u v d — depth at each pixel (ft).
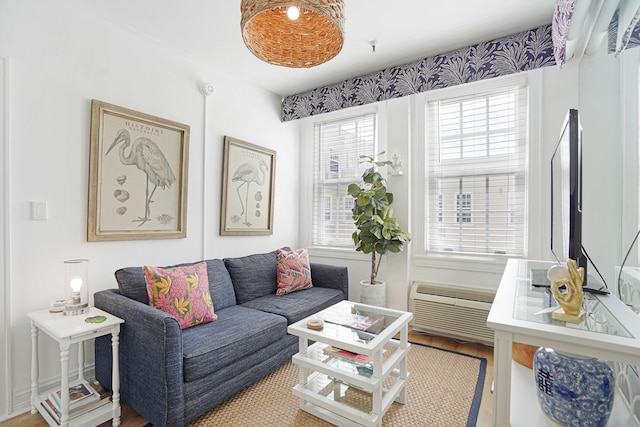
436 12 7.14
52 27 6.46
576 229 4.38
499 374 3.38
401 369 6.29
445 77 8.93
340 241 12.29
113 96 7.39
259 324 7.02
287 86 11.27
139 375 5.53
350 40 8.31
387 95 9.90
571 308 3.43
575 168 4.34
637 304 4.62
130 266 7.74
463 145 9.91
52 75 6.45
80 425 5.24
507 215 9.27
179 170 8.68
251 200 10.89
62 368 5.08
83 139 6.91
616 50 5.57
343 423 5.50
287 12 4.74
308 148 12.95
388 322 6.21
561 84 8.29
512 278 5.41
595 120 6.64
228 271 9.04
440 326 9.48
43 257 6.35
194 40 8.20
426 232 10.46
